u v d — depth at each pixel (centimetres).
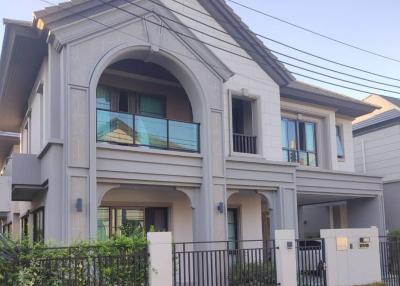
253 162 1541
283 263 1212
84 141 1185
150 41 1339
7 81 1633
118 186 1271
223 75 1480
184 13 1507
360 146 2453
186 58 1408
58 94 1222
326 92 2072
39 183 1287
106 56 1250
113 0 1282
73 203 1146
